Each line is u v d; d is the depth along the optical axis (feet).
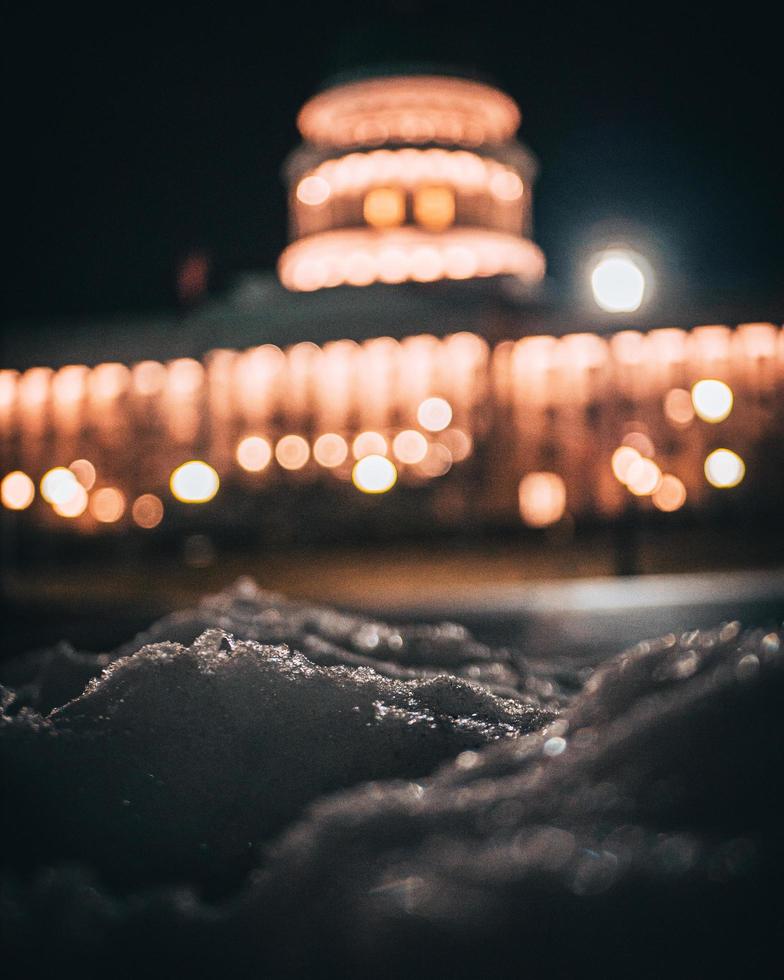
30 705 15.31
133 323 197.77
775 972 6.35
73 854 9.80
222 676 12.09
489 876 7.19
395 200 226.38
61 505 180.24
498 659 20.40
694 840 7.23
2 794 10.17
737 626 10.37
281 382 183.83
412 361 179.63
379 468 172.45
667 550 134.51
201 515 180.55
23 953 7.52
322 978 6.91
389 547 158.61
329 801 8.77
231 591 22.43
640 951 6.57
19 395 191.83
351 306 186.09
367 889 7.34
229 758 11.04
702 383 162.71
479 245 224.33
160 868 9.84
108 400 189.47
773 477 167.12
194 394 187.01
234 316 189.06
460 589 105.19
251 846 10.16
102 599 97.35
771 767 7.64
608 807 7.75
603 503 170.50
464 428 175.94
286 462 180.96
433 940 6.81
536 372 177.37
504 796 8.34
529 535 164.55
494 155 232.12
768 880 6.79
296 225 233.14
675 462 169.68
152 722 11.36
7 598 95.91
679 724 8.34
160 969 7.31
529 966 6.58
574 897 6.90
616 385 174.60
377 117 231.91
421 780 10.91
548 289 223.30
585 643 52.90
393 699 12.45
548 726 12.52
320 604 88.84
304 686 12.14
